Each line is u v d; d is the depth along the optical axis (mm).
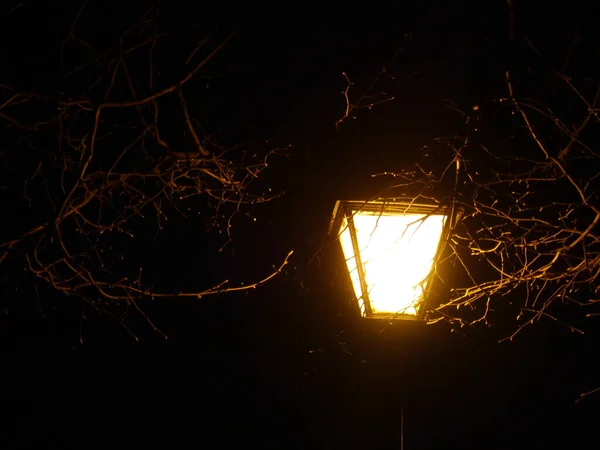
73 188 3205
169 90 3221
